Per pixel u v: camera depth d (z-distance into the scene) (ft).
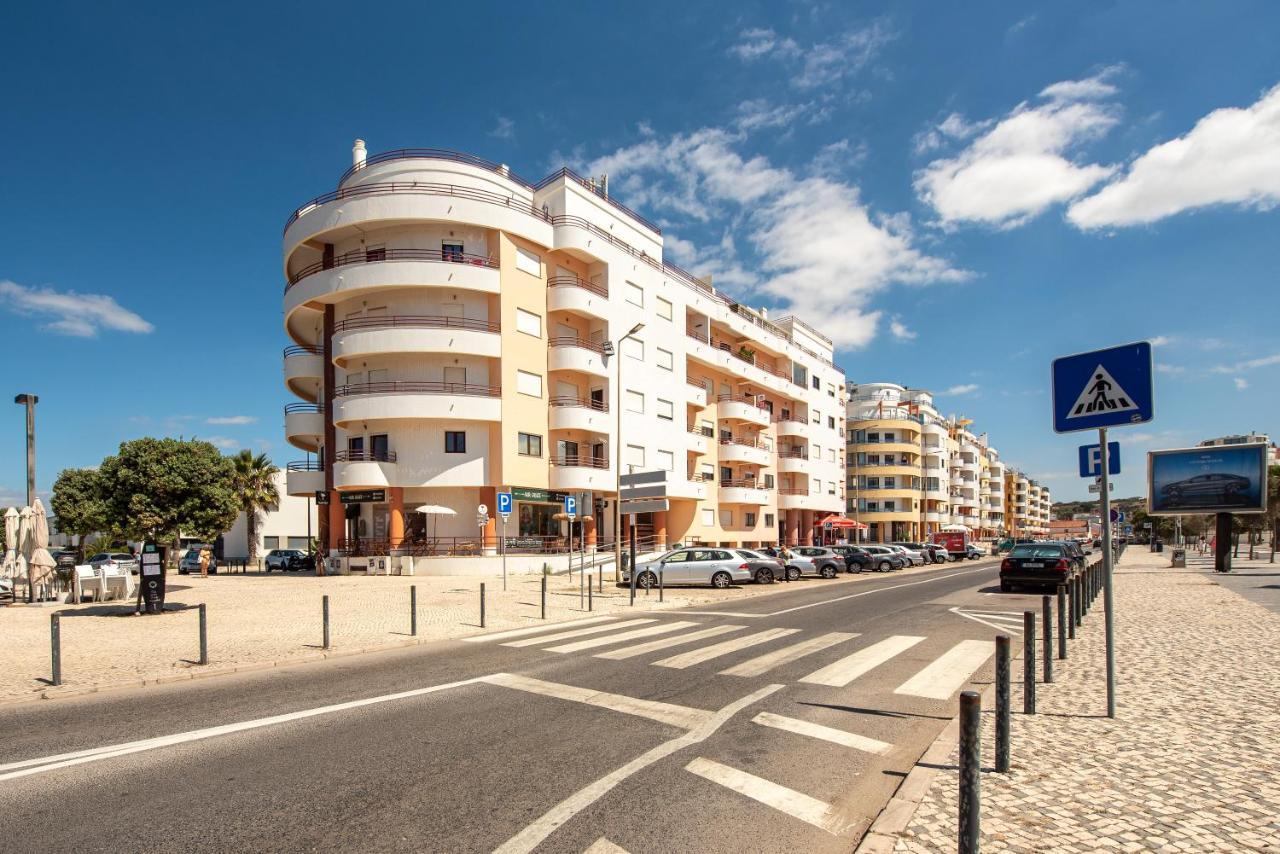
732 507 148.56
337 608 52.03
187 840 12.83
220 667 29.35
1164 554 164.76
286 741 18.81
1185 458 84.64
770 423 161.58
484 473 95.35
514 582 77.41
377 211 93.66
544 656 31.50
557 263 107.55
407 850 12.31
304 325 110.42
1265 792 13.75
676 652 31.96
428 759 17.15
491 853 12.16
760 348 161.38
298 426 102.47
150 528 49.44
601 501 113.50
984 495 355.15
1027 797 13.65
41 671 28.66
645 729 19.56
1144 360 17.58
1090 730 18.03
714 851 12.24
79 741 19.19
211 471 51.98
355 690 25.08
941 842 11.89
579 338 110.22
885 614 46.83
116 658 31.37
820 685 24.93
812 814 13.84
